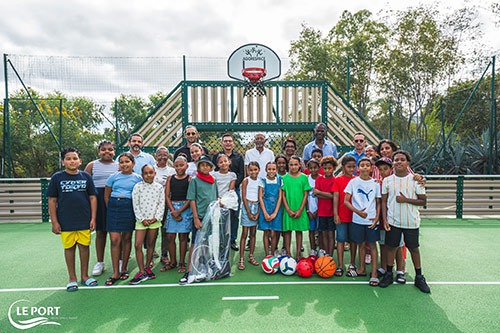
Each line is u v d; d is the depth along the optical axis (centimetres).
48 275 431
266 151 560
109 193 407
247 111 848
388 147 446
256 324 303
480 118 1775
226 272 416
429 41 2012
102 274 432
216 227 414
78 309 336
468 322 305
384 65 2208
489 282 397
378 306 336
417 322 305
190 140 522
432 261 474
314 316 317
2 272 442
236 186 521
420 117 2130
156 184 409
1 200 763
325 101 846
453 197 766
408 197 371
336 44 2533
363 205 393
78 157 381
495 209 761
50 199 372
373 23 2422
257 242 594
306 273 407
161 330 294
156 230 413
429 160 1206
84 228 380
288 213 441
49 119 1795
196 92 842
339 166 853
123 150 832
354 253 423
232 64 879
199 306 339
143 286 390
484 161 1107
